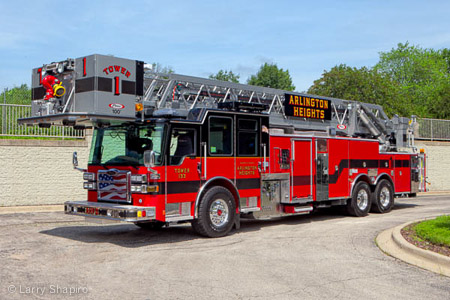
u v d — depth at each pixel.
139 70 8.85
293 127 11.91
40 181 14.52
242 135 10.20
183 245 8.66
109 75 8.38
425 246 7.74
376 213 14.23
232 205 9.80
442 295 5.61
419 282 6.18
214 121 9.59
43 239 8.98
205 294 5.53
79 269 6.66
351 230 10.49
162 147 8.66
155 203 8.51
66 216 12.54
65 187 14.98
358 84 26.64
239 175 10.08
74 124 9.41
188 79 11.07
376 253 8.00
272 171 10.91
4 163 13.95
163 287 5.81
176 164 8.86
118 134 9.27
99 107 8.23
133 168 8.72
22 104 16.20
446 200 18.62
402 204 17.02
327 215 13.75
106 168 9.22
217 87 11.80
